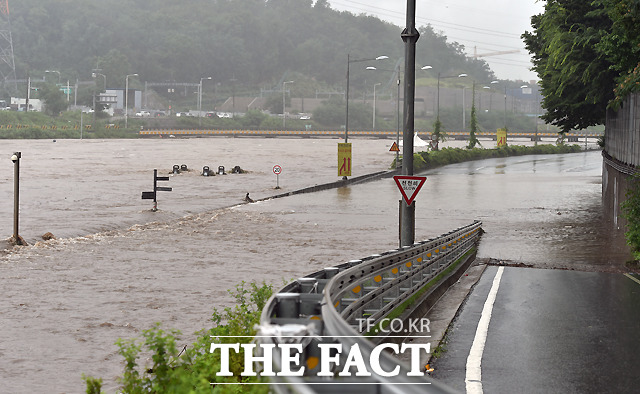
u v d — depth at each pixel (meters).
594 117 51.12
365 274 11.42
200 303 17.81
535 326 13.73
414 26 19.47
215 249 27.92
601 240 30.70
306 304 7.76
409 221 19.39
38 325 15.42
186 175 68.19
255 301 13.02
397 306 13.63
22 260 24.44
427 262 17.12
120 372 12.12
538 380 10.02
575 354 11.53
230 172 71.81
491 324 13.90
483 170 82.25
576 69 41.81
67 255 25.78
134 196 48.81
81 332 14.84
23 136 155.25
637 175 25.16
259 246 28.91
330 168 80.56
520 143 177.38
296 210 42.97
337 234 33.00
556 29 42.78
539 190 57.66
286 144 146.75
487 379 10.06
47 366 12.46
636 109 34.47
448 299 16.69
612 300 16.81
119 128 186.25
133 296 18.67
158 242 29.69
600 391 9.50
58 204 43.44
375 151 120.88
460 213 42.47
